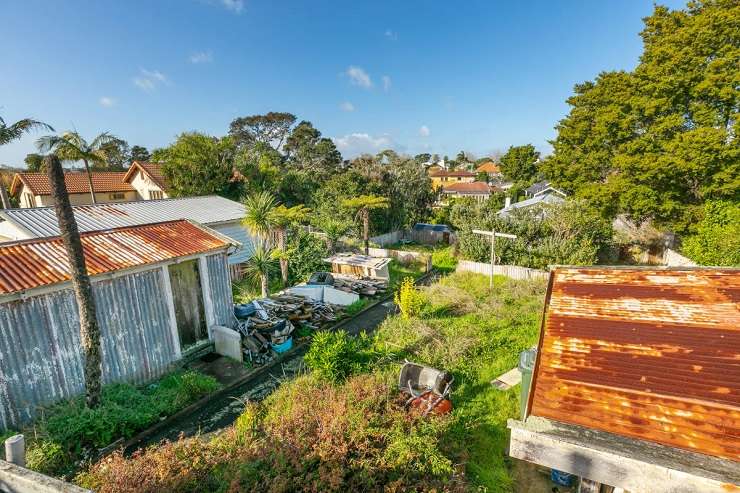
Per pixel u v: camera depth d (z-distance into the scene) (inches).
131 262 414.3
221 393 416.8
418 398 347.3
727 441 152.9
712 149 733.3
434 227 1451.8
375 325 615.2
